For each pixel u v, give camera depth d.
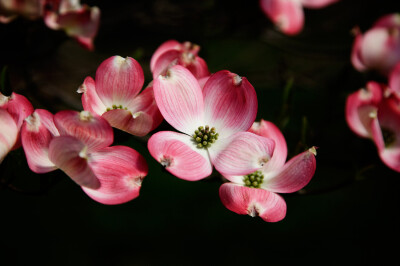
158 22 0.87
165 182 1.18
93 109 0.65
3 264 1.04
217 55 1.00
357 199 1.22
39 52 0.77
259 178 0.67
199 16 0.85
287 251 1.13
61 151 0.61
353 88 0.79
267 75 0.89
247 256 1.11
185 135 0.66
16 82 0.83
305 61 0.90
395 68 0.73
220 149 0.65
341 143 0.77
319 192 0.69
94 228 1.12
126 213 1.15
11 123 0.63
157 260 1.09
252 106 0.66
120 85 0.65
